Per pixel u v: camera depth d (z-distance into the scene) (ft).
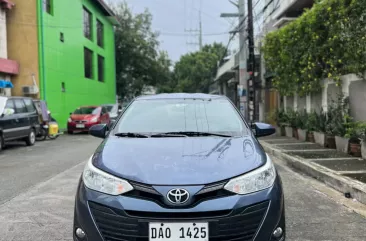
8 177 24.63
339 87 35.22
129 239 9.18
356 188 18.51
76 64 77.30
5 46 56.54
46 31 61.98
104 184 9.82
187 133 13.08
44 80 60.75
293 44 43.06
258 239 9.41
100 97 95.66
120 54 116.88
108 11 97.71
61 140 51.57
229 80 120.47
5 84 54.39
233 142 11.96
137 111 14.87
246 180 9.71
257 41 77.00
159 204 9.18
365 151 27.40
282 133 50.21
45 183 22.61
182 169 9.84
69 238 13.56
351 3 29.32
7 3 55.72
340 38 31.76
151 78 122.83
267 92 70.38
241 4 62.75
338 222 15.17
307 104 44.50
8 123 38.88
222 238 9.12
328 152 31.81
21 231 14.30
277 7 64.54
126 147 11.55
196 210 9.05
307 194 19.76
